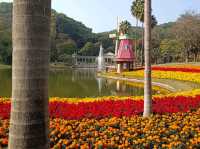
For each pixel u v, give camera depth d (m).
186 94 15.42
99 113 9.95
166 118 9.40
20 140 2.71
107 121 8.91
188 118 9.34
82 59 114.88
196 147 6.63
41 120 2.77
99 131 7.88
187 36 67.94
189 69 38.03
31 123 2.72
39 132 2.76
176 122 8.73
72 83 32.44
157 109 10.48
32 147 2.74
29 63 2.69
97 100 12.99
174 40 79.62
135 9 56.00
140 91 24.88
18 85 2.71
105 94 22.16
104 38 136.88
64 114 9.82
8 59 93.31
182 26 68.31
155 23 59.53
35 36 2.69
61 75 49.94
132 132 7.65
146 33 9.04
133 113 10.26
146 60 9.20
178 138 7.11
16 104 2.72
